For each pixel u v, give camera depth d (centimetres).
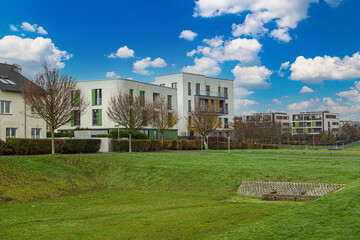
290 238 776
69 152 3167
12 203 1480
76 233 969
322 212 1005
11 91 3183
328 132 11644
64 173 2191
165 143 4422
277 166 2347
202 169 2294
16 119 3222
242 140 7325
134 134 4462
